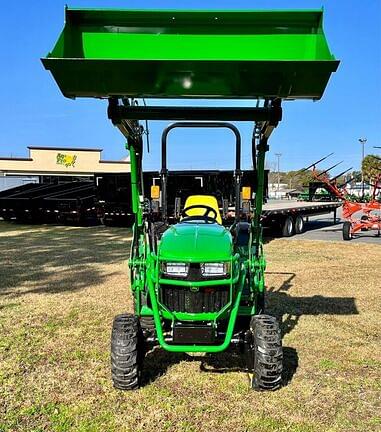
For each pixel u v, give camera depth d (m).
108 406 3.64
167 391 3.88
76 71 3.14
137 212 4.47
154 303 3.65
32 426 3.37
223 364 4.43
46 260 10.34
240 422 3.42
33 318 5.88
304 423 3.41
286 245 13.09
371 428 3.37
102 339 5.12
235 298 3.69
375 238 14.88
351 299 6.89
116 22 3.31
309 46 3.30
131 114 3.76
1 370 4.31
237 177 4.61
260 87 3.27
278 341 3.72
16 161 35.84
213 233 3.88
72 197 19.75
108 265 9.69
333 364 4.48
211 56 3.34
